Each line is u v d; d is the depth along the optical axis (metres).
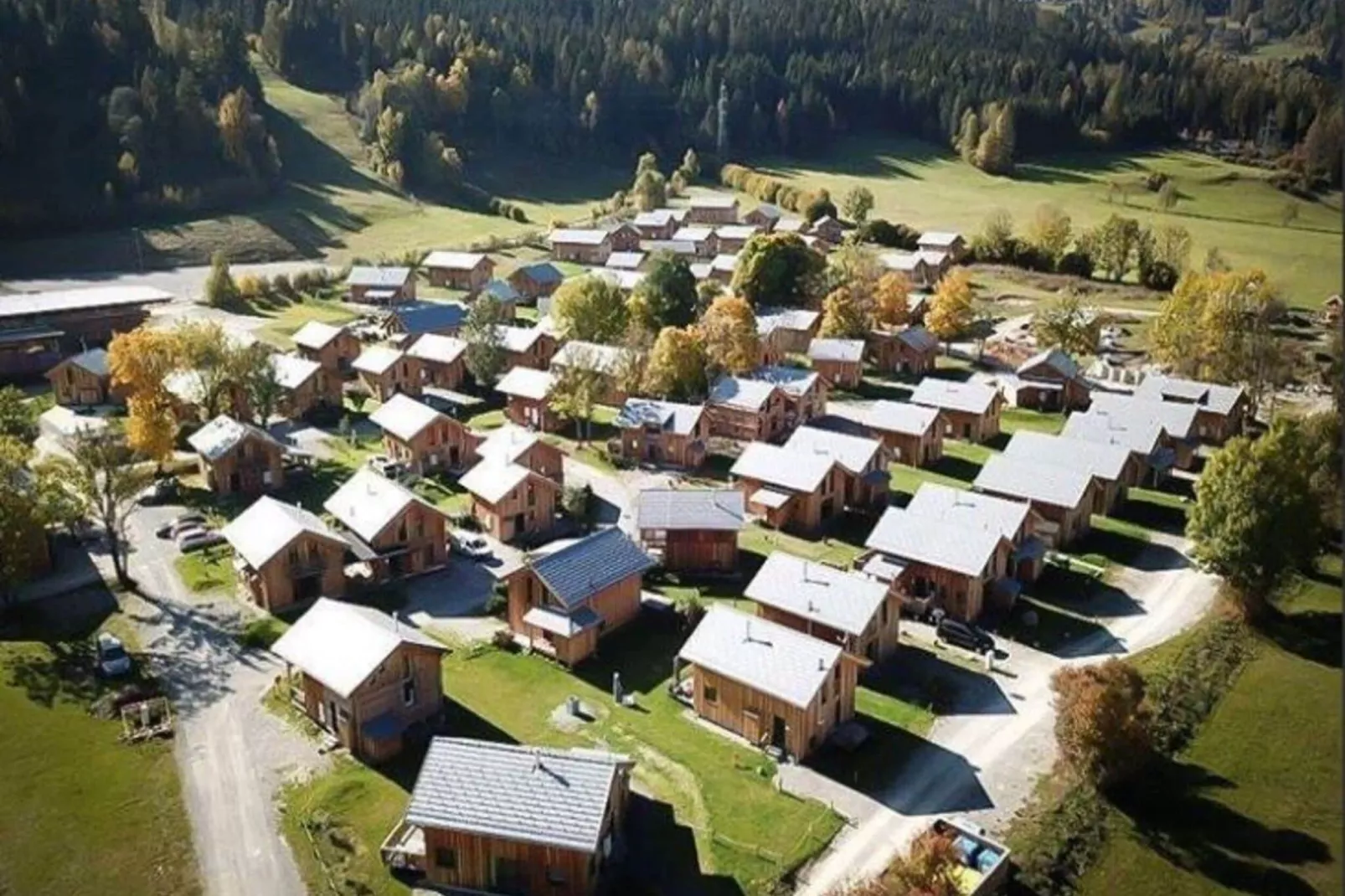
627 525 79.75
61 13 182.12
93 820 48.47
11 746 53.41
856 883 43.91
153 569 72.00
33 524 65.50
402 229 183.00
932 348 118.50
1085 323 118.12
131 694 57.53
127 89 177.50
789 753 53.09
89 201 165.00
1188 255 162.25
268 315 136.62
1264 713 57.03
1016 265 165.75
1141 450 85.94
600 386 98.25
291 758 52.91
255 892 44.28
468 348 109.19
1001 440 98.38
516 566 71.88
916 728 55.81
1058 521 76.81
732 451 94.06
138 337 89.75
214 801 49.69
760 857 46.12
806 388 99.69
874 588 60.97
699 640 56.56
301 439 97.06
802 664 53.72
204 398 94.50
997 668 61.53
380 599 68.81
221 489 84.06
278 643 56.84
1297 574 70.88
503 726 55.47
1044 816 48.72
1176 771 52.38
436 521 72.62
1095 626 66.31
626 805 48.78
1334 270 158.12
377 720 53.16
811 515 79.69
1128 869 46.03
